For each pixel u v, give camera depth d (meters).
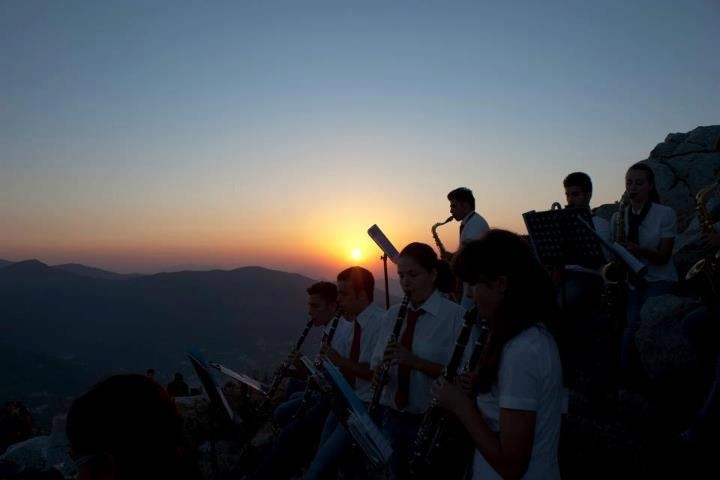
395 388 4.67
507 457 2.26
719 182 5.27
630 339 6.09
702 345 5.25
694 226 8.84
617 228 6.48
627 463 5.08
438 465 2.71
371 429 3.60
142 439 1.69
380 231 5.10
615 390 6.15
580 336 6.63
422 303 4.60
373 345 5.43
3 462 7.60
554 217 5.60
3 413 13.43
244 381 5.84
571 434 5.73
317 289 6.48
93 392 1.75
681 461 4.83
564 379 2.46
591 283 6.77
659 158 12.51
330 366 3.89
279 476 5.86
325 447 4.84
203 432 7.86
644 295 6.08
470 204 7.82
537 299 2.41
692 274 5.33
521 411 2.27
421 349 4.52
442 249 9.34
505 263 2.42
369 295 5.53
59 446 7.92
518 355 2.32
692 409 5.43
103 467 1.67
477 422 2.38
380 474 4.66
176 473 1.75
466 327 3.04
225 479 6.61
